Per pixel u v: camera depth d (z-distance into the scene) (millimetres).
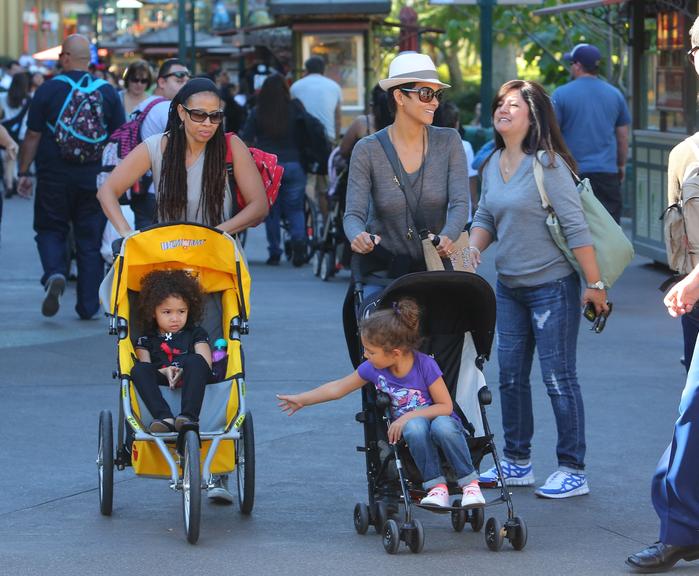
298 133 27000
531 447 13492
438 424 10148
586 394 15727
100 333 19641
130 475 12578
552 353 11852
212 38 66875
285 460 13070
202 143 11844
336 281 25453
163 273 11234
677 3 24250
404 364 10414
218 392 11008
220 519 11188
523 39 46250
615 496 11836
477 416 10789
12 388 15984
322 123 29625
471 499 10062
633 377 16641
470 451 10531
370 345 10234
